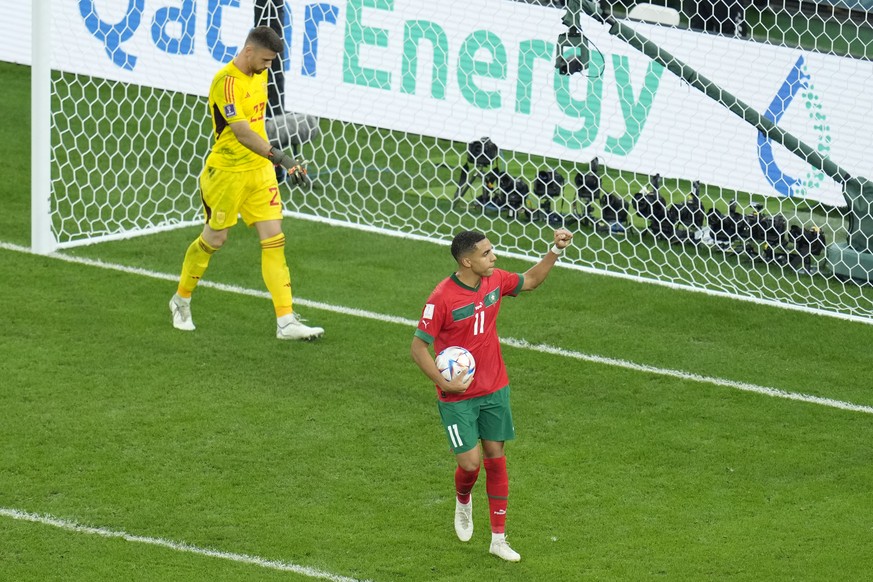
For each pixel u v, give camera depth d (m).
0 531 22.97
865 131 39.66
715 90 40.47
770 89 40.03
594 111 41.59
